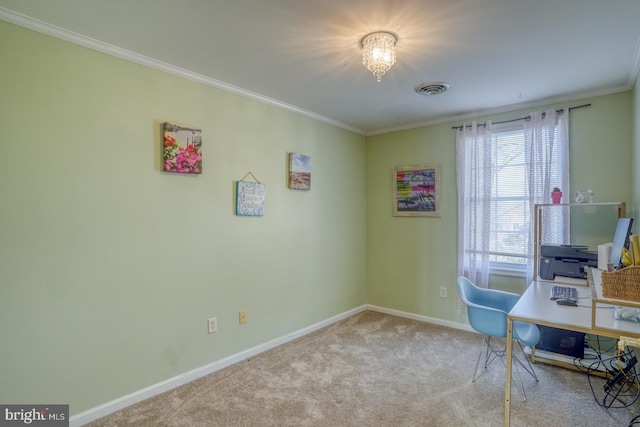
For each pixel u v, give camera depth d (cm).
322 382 251
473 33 195
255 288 304
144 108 230
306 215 356
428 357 293
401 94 296
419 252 394
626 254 186
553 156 307
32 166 185
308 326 358
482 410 214
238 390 241
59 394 195
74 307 200
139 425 201
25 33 182
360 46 211
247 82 271
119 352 219
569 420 203
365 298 438
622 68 243
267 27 189
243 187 290
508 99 308
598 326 169
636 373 236
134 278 226
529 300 221
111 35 198
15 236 180
